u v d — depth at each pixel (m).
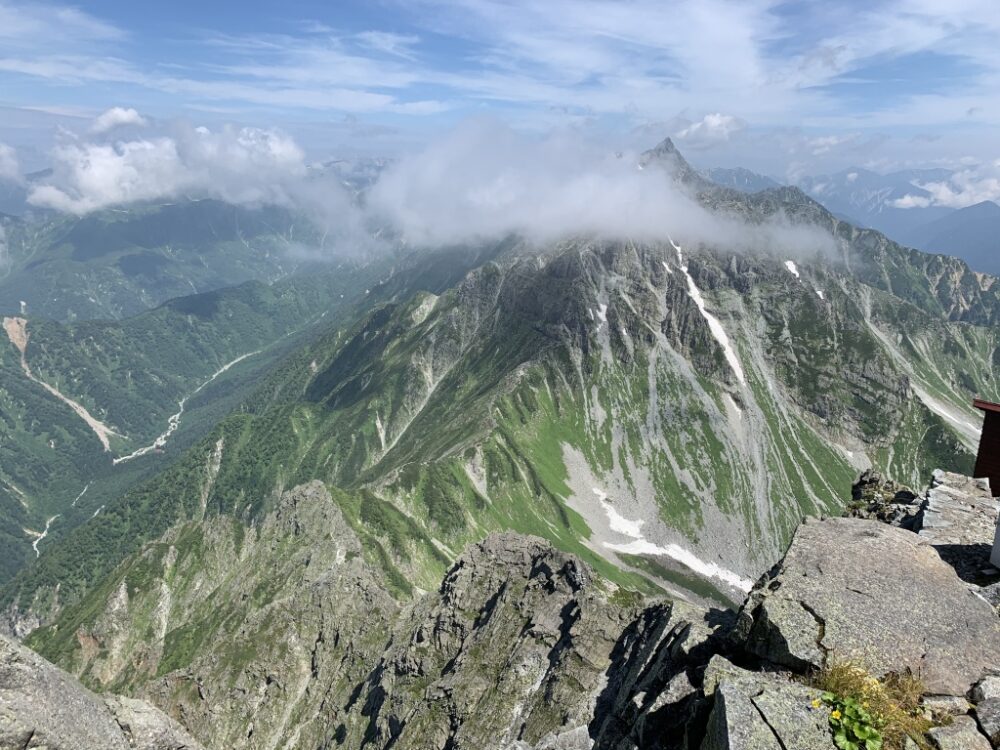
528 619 73.31
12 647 24.62
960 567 23.73
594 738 31.75
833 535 22.61
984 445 34.53
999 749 14.90
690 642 22.83
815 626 18.38
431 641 82.06
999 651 17.61
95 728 25.72
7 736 22.61
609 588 72.75
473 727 60.78
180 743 29.16
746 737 15.02
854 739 14.88
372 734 77.19
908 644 17.69
